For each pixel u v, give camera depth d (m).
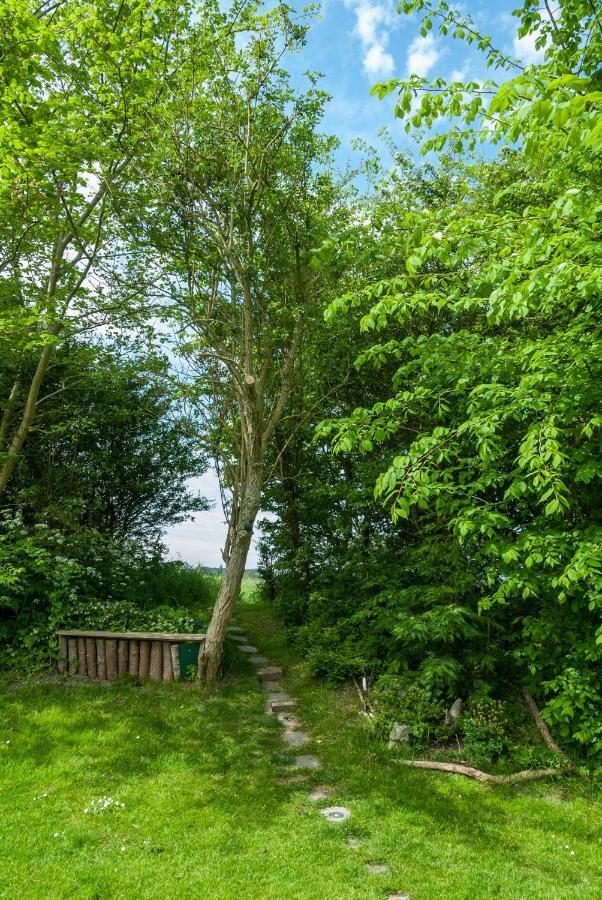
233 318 9.63
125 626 9.91
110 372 12.19
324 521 12.91
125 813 5.48
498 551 6.21
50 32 8.25
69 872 4.49
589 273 4.54
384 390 11.70
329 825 5.33
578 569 5.42
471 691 7.66
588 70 6.02
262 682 9.69
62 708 7.78
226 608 9.10
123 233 10.15
